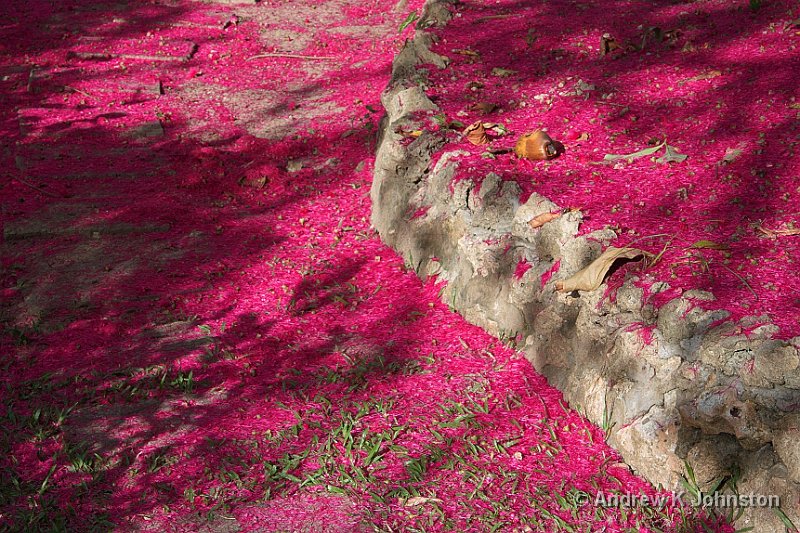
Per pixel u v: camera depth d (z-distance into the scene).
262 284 2.00
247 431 1.58
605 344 1.53
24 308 1.92
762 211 1.65
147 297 1.96
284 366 1.74
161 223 2.23
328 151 2.59
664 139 1.95
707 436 1.37
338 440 1.54
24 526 1.39
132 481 1.48
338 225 2.21
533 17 2.83
